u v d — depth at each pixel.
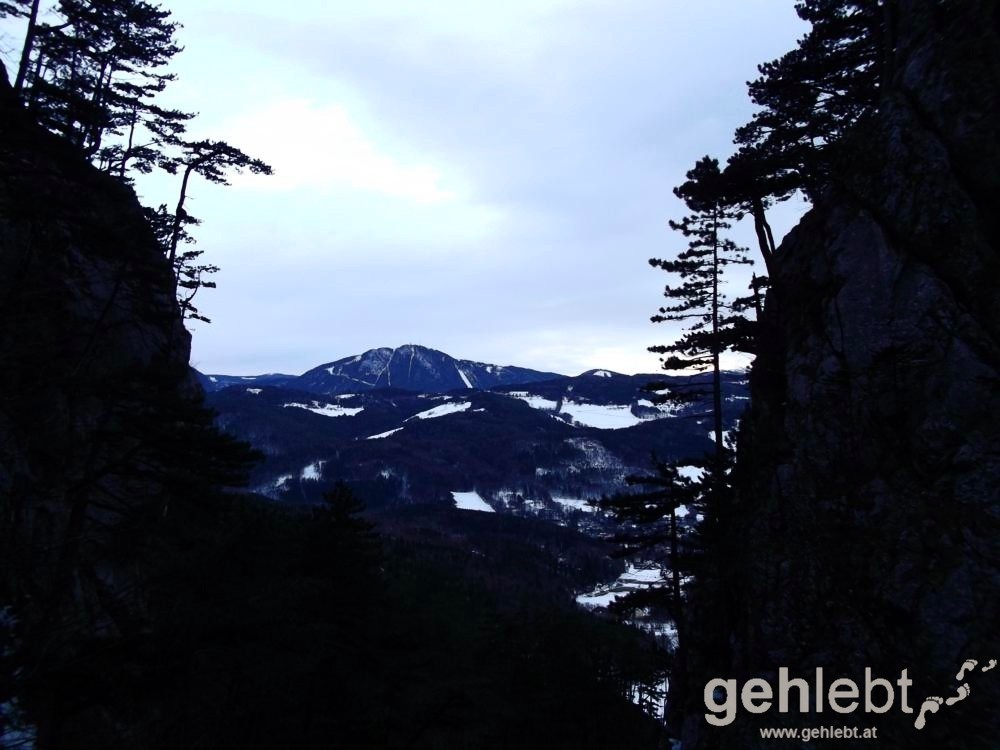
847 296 17.28
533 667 41.47
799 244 22.30
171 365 16.48
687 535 26.36
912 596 13.08
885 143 17.52
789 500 17.66
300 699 19.94
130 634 13.50
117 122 31.86
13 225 17.28
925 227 15.64
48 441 15.12
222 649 14.70
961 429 13.54
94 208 16.64
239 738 17.59
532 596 103.44
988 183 14.70
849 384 16.64
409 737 22.27
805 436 17.78
